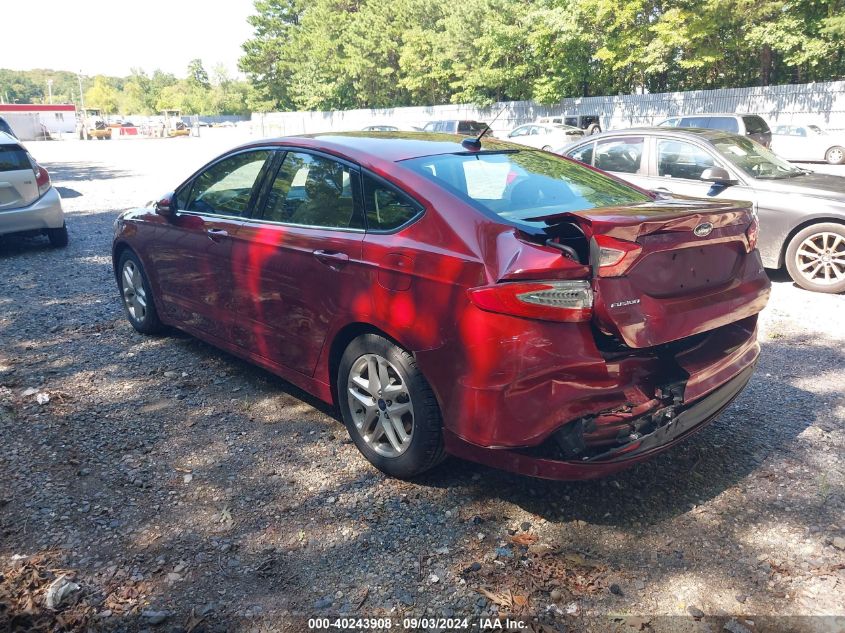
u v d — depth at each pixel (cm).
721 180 741
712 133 810
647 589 267
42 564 280
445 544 295
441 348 294
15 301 681
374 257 323
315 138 401
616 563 282
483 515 315
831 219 696
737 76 3462
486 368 277
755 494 331
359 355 343
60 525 306
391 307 314
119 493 333
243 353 440
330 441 387
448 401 296
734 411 422
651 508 320
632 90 3853
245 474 352
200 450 376
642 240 276
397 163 344
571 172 390
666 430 294
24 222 895
